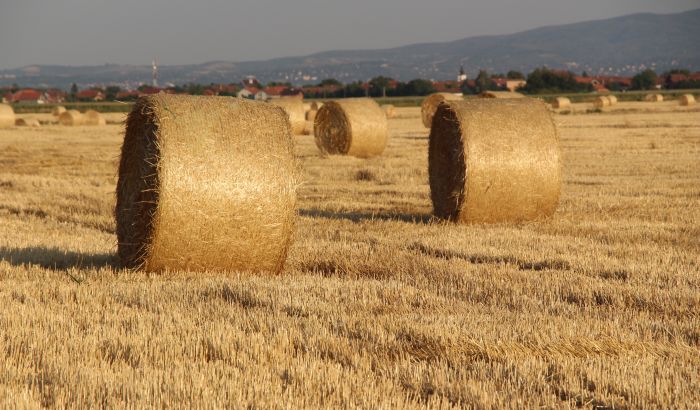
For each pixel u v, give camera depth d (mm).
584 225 33906
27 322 18016
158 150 23703
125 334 17281
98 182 53438
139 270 24625
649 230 32406
